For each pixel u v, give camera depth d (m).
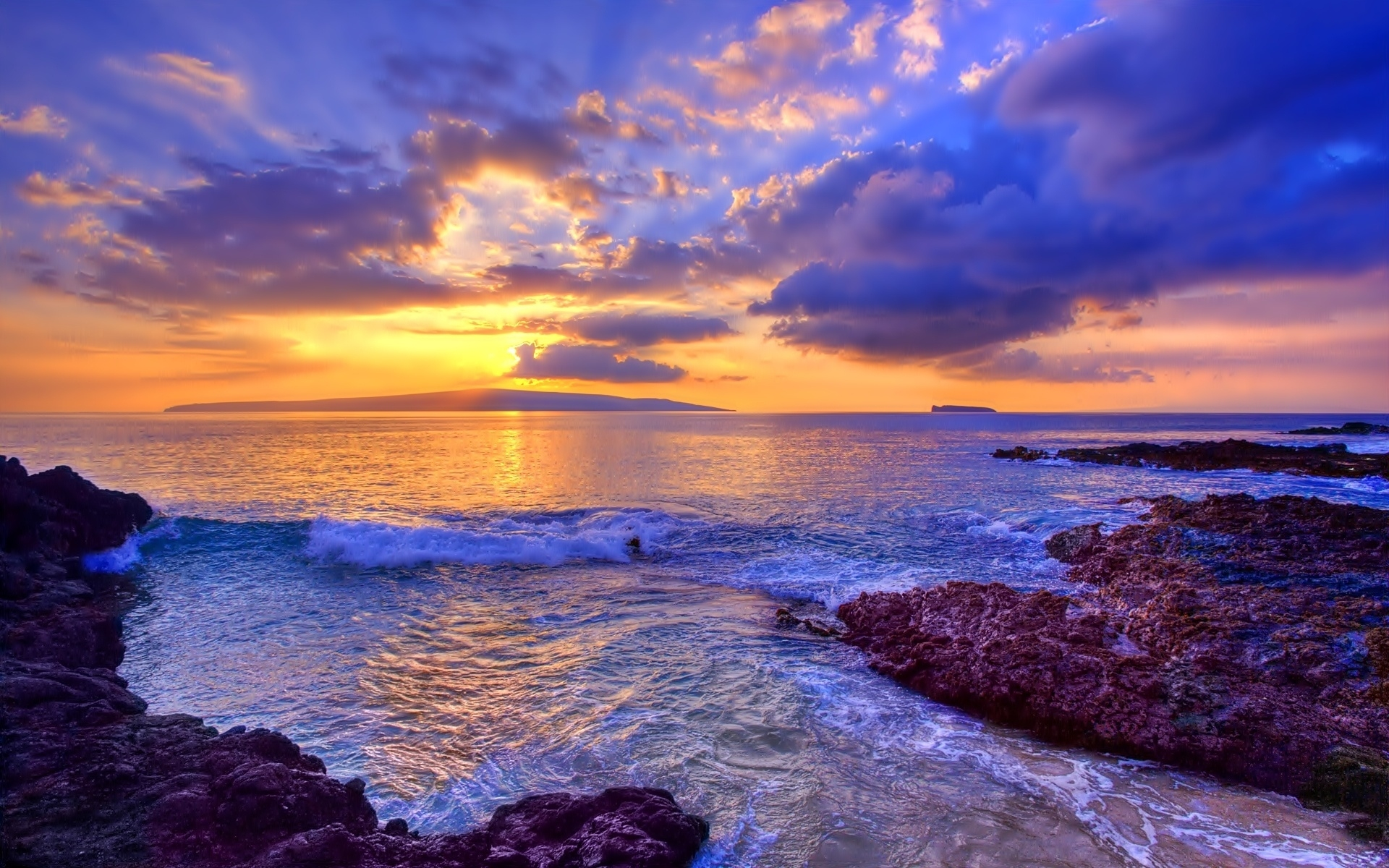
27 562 15.05
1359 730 7.90
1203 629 10.60
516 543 18.47
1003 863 5.78
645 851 5.41
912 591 13.52
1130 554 15.81
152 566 17.14
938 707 9.25
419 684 10.00
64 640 10.34
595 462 45.84
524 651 11.31
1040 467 42.38
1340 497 27.84
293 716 8.95
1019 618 11.12
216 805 5.80
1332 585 12.74
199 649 11.59
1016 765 7.66
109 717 7.39
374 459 47.88
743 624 12.70
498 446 64.50
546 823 6.00
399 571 16.78
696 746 7.97
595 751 7.88
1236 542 15.44
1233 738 7.65
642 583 15.66
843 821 6.43
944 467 42.31
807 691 9.65
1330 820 6.57
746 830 6.29
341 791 6.32
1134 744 7.91
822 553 18.22
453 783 7.26
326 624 12.84
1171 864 5.78
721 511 24.81
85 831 5.41
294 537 19.31
